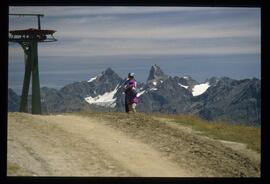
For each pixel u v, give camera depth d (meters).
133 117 30.61
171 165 22.31
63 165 20.55
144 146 24.64
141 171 21.05
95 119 29.53
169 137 26.58
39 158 20.97
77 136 25.08
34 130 24.88
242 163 24.14
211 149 25.30
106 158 22.09
